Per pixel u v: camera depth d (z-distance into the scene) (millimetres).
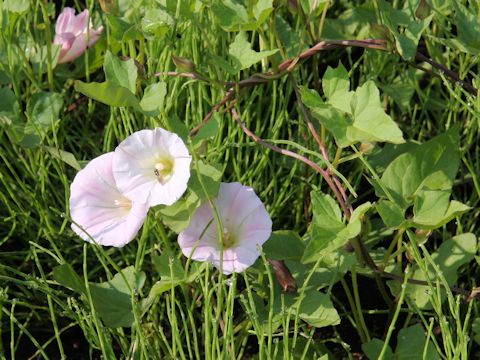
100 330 481
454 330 551
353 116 501
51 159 594
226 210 499
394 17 623
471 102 579
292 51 611
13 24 616
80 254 632
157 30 537
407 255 524
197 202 485
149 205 477
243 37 536
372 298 615
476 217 631
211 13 621
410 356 490
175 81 589
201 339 571
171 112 632
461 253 526
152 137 478
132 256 612
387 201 474
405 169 515
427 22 541
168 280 493
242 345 556
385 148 616
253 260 475
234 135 597
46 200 615
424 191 482
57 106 599
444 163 517
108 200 510
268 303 524
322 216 475
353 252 510
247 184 629
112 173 509
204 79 548
